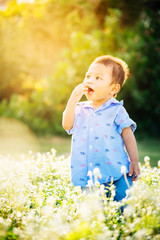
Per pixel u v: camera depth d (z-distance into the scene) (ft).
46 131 43.29
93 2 47.09
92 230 7.20
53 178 12.38
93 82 10.05
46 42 47.96
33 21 44.11
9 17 40.96
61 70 41.34
